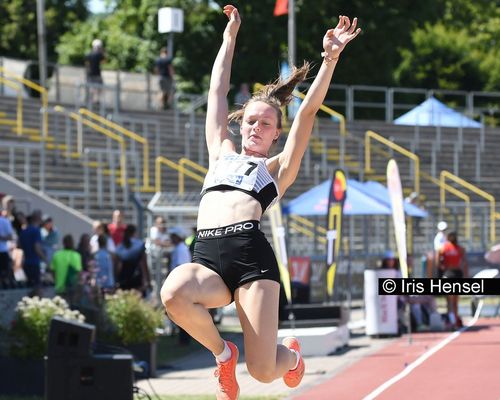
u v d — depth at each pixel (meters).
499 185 73.81
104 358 21.39
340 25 12.43
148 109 65.12
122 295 29.00
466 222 63.16
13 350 24.80
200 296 11.87
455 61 107.94
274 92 13.06
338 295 49.06
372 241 59.25
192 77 90.00
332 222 35.31
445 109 76.56
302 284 41.47
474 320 43.00
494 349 32.19
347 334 35.88
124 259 36.00
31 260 35.81
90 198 51.16
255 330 11.91
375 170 68.75
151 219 42.09
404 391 24.78
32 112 55.91
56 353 21.41
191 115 63.19
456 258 39.69
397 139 73.06
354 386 25.88
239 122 13.44
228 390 12.37
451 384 25.58
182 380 27.84
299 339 32.75
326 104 75.56
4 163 50.12
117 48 93.44
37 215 36.31
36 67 79.81
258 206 12.25
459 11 109.88
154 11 90.44
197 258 12.24
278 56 86.81
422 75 107.31
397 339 36.84
